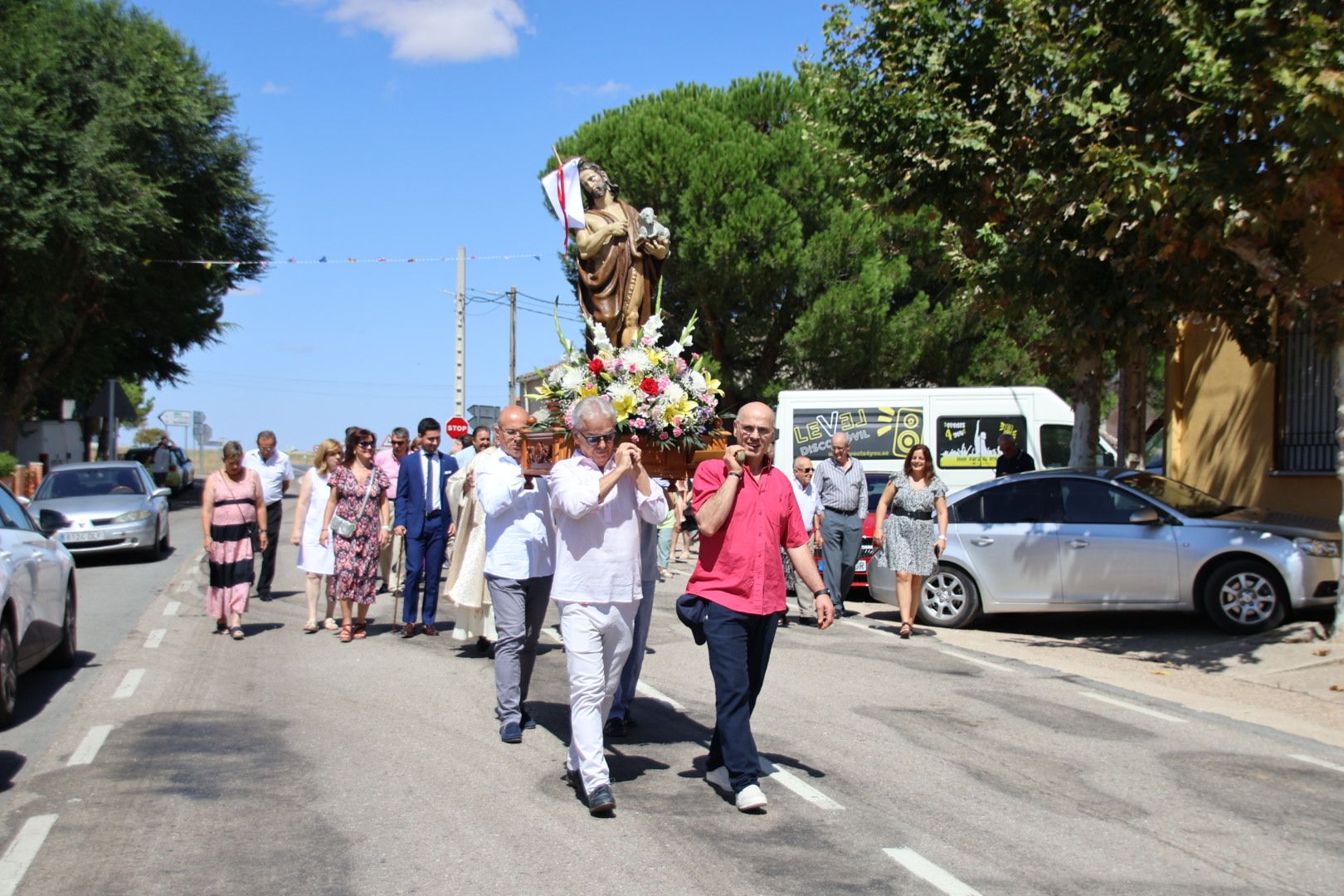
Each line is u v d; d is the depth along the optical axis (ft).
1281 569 34.96
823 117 52.90
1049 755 22.35
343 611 35.60
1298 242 35.86
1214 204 29.78
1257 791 20.04
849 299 81.56
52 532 30.71
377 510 35.96
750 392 90.27
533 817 18.08
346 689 27.94
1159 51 31.89
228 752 21.93
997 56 40.16
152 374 137.59
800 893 14.93
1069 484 38.96
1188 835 17.62
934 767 21.29
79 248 96.17
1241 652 33.06
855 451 58.39
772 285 84.79
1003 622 41.42
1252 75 30.17
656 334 23.76
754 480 18.98
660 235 29.66
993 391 57.72
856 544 42.60
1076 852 16.76
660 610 43.39
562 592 19.08
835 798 19.25
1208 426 50.52
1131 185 30.50
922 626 40.34
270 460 46.70
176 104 103.81
